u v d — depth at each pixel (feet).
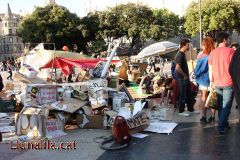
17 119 24.90
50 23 185.68
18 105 34.35
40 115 24.38
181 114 30.37
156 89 42.06
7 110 34.37
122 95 31.73
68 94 28.99
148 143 22.27
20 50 439.63
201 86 27.58
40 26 185.78
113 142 22.40
